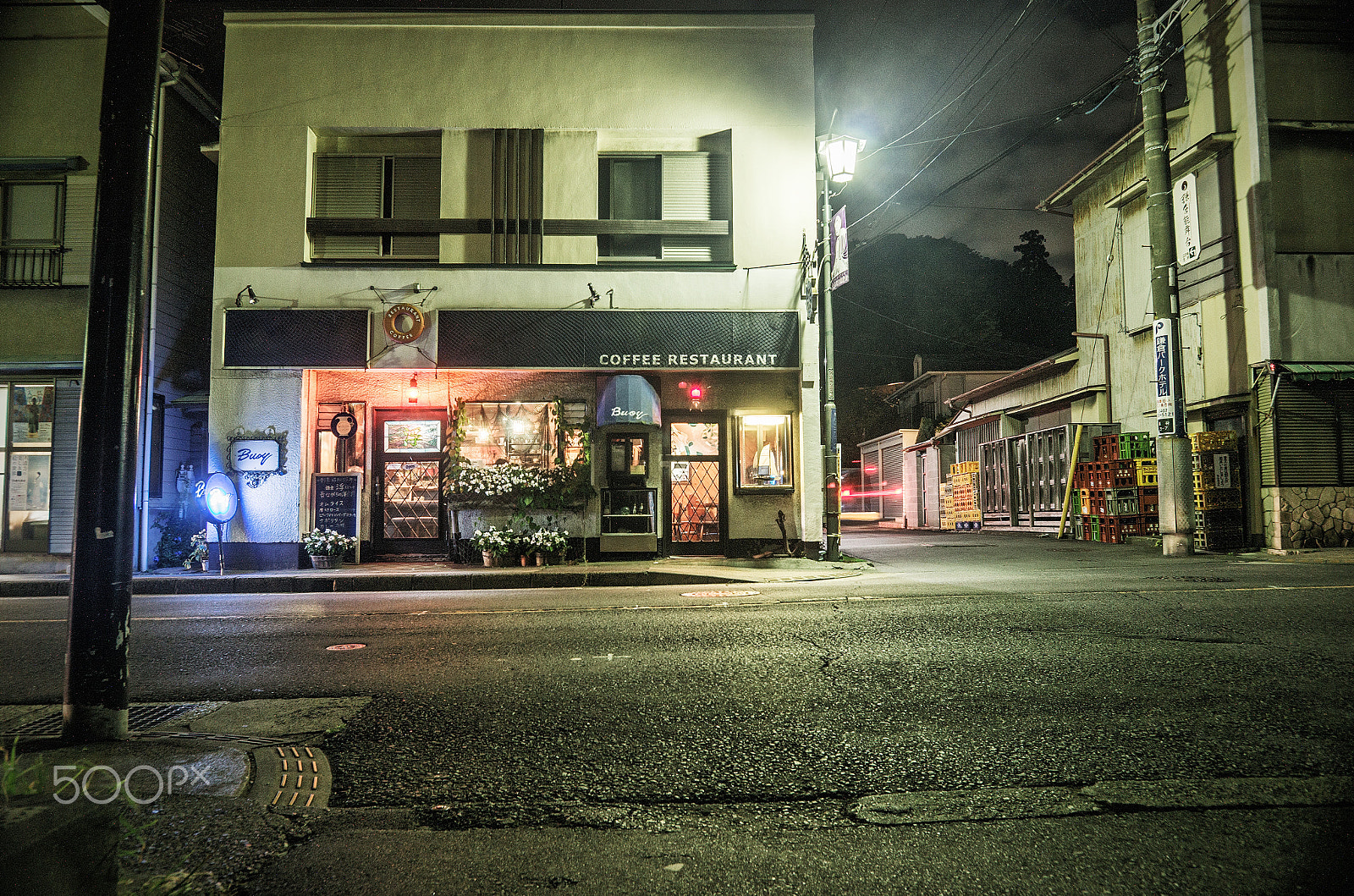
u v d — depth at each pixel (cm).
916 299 5688
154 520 1462
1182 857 286
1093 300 2102
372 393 1476
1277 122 1476
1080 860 286
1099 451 1855
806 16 1492
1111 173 2005
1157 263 1456
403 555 1493
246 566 1395
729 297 1456
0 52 1498
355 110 1465
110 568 427
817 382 1457
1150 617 716
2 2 1497
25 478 1435
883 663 571
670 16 1487
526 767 392
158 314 1489
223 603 1029
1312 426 1427
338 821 332
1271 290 1447
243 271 1430
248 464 1404
